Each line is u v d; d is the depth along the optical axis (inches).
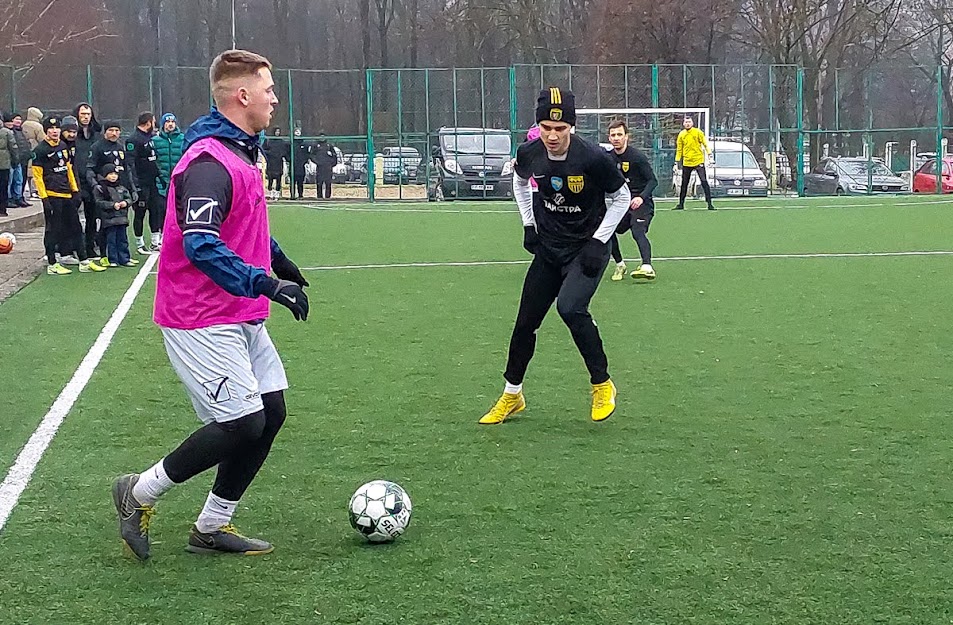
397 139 1270.9
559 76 1295.5
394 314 393.1
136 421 244.2
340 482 199.6
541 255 235.5
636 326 362.6
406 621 139.7
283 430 234.7
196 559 162.4
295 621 139.9
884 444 220.5
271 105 153.7
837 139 1348.4
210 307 151.2
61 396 266.4
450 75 1268.5
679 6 1705.2
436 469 206.7
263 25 2210.9
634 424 238.5
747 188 1261.1
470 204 1152.2
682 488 193.8
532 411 251.3
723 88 1312.7
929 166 1331.2
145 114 597.3
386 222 872.3
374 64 2253.9
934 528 172.9
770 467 206.1
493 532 172.2
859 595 147.1
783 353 314.5
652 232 749.9
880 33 1888.5
